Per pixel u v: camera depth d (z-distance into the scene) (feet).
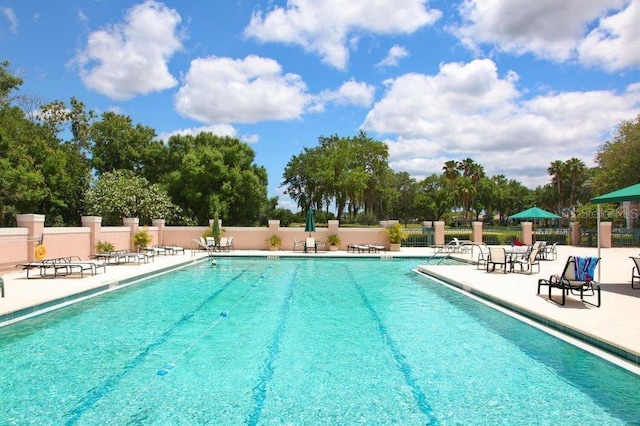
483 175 243.19
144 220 97.35
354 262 63.10
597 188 112.47
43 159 95.45
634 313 24.93
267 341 22.81
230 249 78.48
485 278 41.11
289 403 15.19
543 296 30.94
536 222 242.99
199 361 19.63
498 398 15.57
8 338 23.16
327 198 168.04
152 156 132.46
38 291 32.81
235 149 125.80
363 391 16.24
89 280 38.96
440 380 17.31
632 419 13.88
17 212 86.89
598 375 17.53
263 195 133.59
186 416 14.14
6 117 90.38
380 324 26.40
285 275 49.32
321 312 29.91
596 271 45.29
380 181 185.16
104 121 129.39
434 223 82.84
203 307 31.55
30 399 15.48
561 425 13.51
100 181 100.17
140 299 34.42
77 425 13.46
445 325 26.07
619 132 107.45
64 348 21.53
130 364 19.22
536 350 20.79
